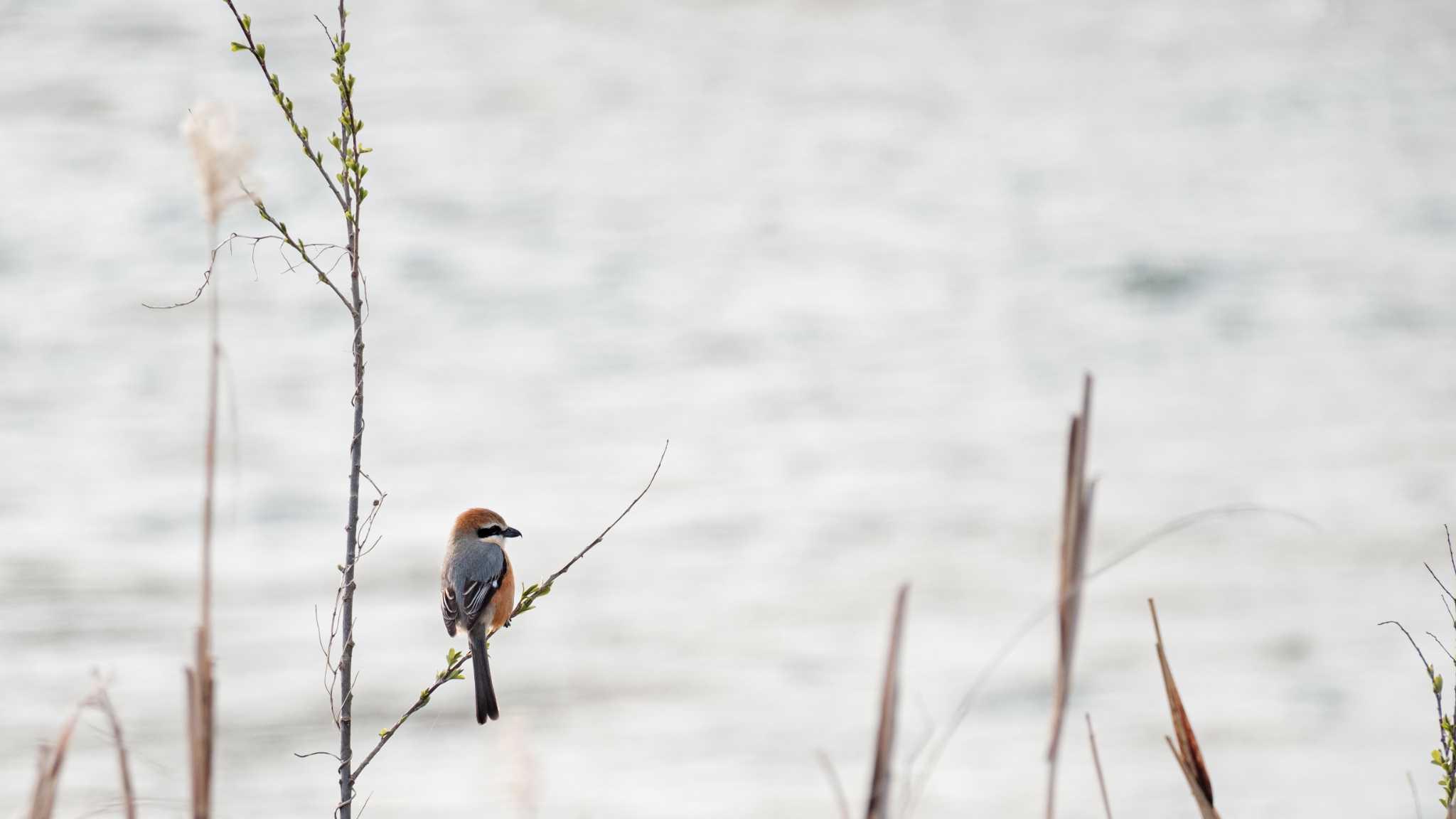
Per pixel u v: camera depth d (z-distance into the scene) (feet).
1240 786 49.34
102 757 46.88
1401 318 128.36
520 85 246.06
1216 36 296.92
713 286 146.20
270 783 48.98
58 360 111.45
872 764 11.34
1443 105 233.35
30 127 182.09
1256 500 84.99
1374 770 50.88
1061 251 160.15
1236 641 65.36
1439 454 92.27
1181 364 117.60
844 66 280.31
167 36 216.33
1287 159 205.05
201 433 96.89
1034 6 334.03
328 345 120.16
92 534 76.43
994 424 102.83
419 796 47.19
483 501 84.89
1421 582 72.08
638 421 102.99
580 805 46.44
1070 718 57.16
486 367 116.78
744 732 55.01
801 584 71.77
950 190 193.77
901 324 132.36
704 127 231.50
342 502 84.53
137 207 153.89
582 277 147.02
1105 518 83.51
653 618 67.05
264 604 68.18
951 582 73.00
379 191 177.17
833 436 99.50
